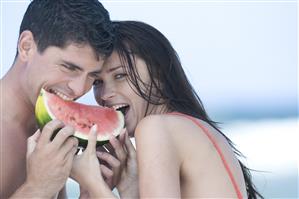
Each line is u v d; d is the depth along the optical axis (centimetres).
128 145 564
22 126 579
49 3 550
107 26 554
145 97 592
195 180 533
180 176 539
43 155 509
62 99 554
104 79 592
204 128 555
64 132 512
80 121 547
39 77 551
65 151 516
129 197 559
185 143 534
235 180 547
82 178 532
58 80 548
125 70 587
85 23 537
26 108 576
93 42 539
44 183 514
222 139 568
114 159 558
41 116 536
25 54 563
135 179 562
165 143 521
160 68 595
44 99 538
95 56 545
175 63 608
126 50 584
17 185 579
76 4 542
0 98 568
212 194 530
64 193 645
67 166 520
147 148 519
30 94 565
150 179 505
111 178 562
